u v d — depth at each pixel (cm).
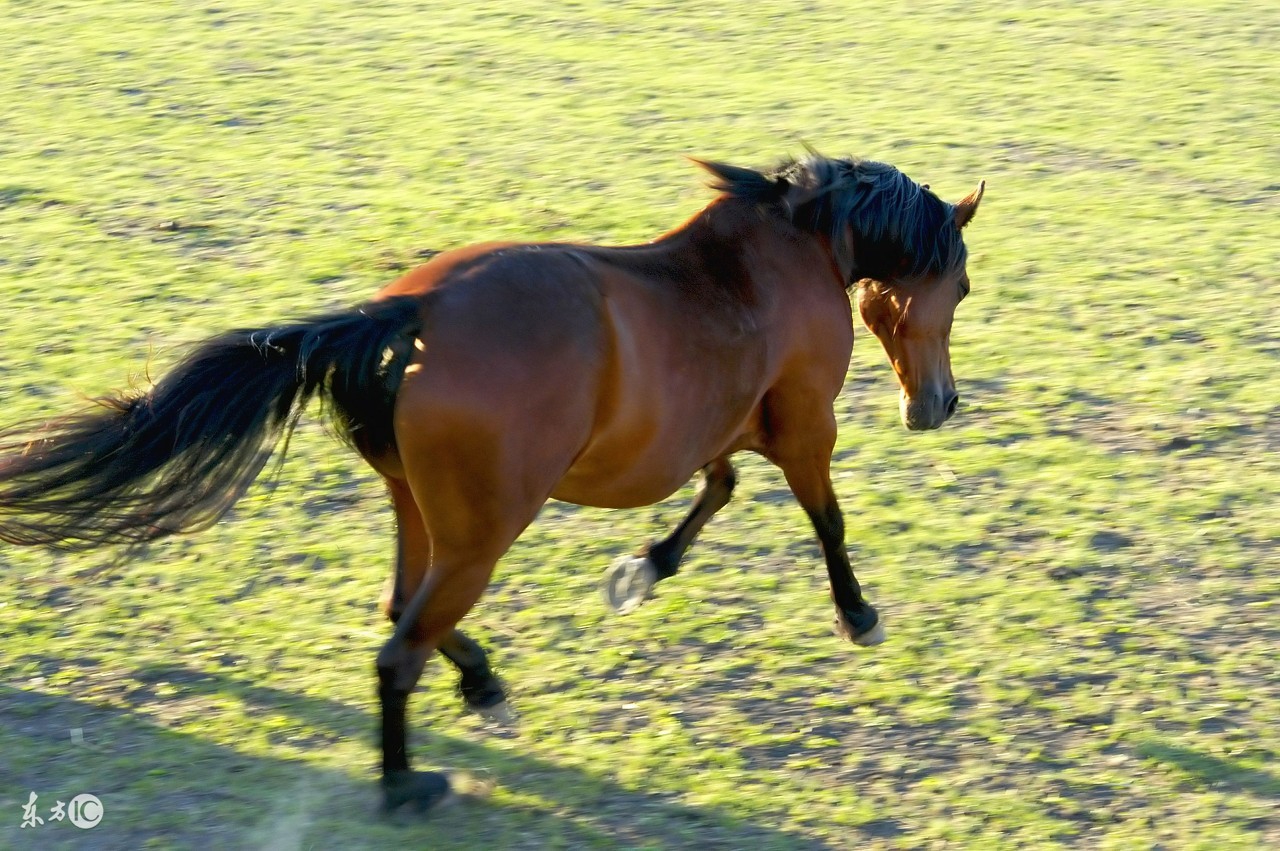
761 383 748
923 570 943
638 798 705
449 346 625
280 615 884
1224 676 816
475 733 764
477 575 648
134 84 2212
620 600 845
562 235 1583
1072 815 694
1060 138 1955
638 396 668
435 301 636
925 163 1844
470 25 2595
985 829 683
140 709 777
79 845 654
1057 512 1019
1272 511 1013
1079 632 863
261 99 2139
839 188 791
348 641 854
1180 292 1438
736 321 726
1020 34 2534
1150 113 2067
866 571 944
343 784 712
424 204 1686
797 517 1020
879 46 2458
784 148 1897
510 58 2373
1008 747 750
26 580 919
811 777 725
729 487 857
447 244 1555
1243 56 2370
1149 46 2447
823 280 786
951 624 876
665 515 1020
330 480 1069
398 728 663
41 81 2227
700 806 699
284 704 784
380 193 1730
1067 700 793
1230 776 724
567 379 641
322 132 1981
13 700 782
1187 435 1135
